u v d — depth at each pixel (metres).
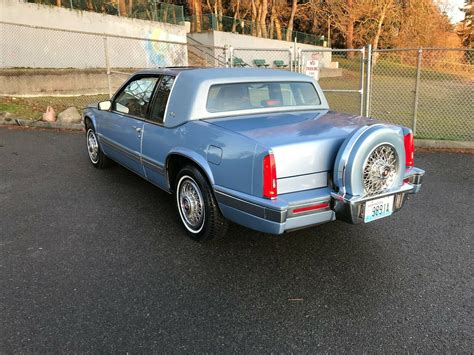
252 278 3.34
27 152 7.37
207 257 3.67
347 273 3.42
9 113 10.36
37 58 16.48
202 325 2.75
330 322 2.79
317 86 4.83
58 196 5.15
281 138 3.20
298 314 2.88
